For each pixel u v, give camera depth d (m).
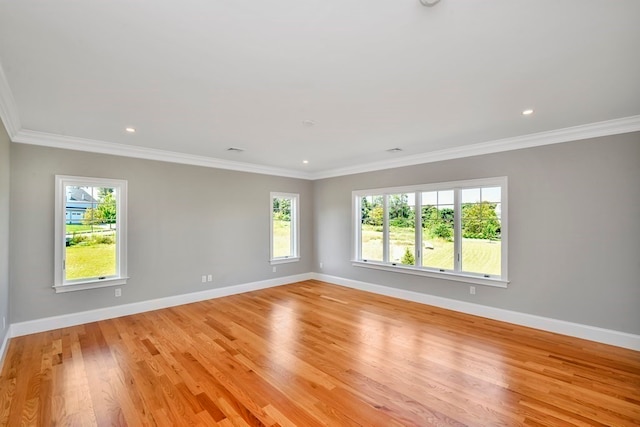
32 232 3.65
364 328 3.81
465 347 3.24
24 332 3.58
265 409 2.21
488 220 4.26
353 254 6.00
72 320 3.91
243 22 1.60
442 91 2.48
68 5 1.44
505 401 2.29
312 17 1.56
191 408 2.22
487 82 2.32
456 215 4.57
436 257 4.83
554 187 3.66
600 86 2.38
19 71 2.10
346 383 2.55
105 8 1.47
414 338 3.48
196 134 3.69
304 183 6.72
